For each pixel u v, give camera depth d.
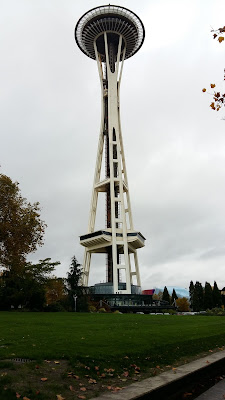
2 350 12.69
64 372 10.07
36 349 12.97
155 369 11.59
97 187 118.25
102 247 113.25
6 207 43.38
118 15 113.25
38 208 48.16
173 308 102.56
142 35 120.06
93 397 8.27
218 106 12.42
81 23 115.31
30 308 65.12
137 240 111.69
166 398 9.31
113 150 118.44
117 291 103.94
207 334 20.88
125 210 118.00
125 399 7.67
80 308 76.00
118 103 120.12
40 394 8.18
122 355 12.55
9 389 8.09
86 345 14.23
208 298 123.62
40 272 70.81
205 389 10.94
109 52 122.81
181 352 14.64
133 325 27.19
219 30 11.06
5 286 64.88
